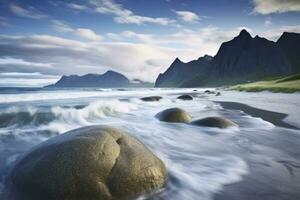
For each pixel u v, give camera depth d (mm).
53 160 4848
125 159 5078
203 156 7914
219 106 24172
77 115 15555
